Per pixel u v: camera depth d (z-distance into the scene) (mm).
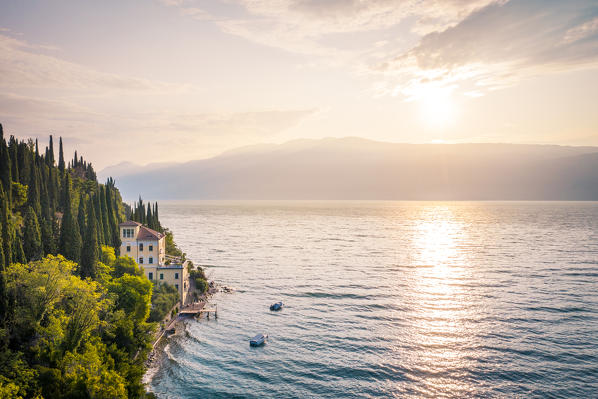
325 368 79125
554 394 69875
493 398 68875
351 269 175875
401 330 99062
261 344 90438
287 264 188500
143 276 88312
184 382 73000
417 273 165875
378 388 72000
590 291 132000
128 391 57375
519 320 104938
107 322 71750
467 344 90125
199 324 102500
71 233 86312
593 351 85875
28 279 59875
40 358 55156
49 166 134750
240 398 68438
